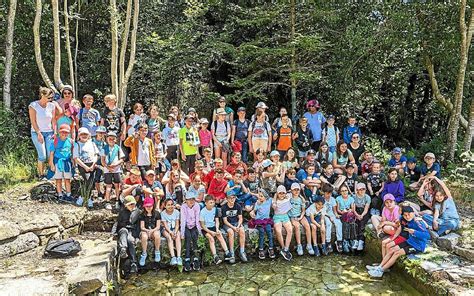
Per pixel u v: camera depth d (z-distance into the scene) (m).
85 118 6.91
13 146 8.50
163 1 12.79
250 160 9.04
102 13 12.82
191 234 6.34
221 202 6.75
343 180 7.20
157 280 5.95
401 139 12.92
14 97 11.78
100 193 7.19
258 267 6.40
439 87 11.01
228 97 9.93
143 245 6.13
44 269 4.75
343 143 7.83
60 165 6.50
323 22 10.23
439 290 5.02
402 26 9.45
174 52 10.88
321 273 6.15
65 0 8.91
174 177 6.71
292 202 6.82
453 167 8.46
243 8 10.28
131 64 8.93
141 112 7.50
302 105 12.17
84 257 5.23
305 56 10.45
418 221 5.89
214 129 8.10
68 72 12.13
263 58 10.31
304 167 7.42
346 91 10.23
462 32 8.62
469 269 5.26
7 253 5.09
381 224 6.39
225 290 5.65
